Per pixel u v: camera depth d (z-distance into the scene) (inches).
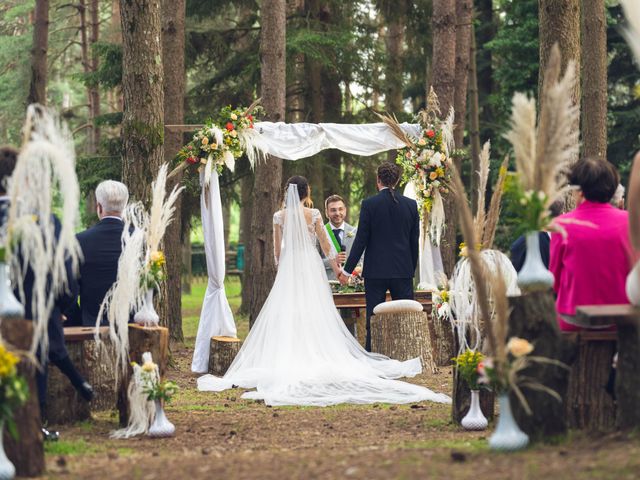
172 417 316.8
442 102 658.8
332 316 406.0
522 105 217.0
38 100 703.7
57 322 262.1
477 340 275.0
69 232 213.8
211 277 455.5
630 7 175.3
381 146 513.0
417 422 295.1
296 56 830.5
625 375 215.3
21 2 1082.1
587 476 170.4
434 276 517.3
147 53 450.3
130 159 450.6
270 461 205.5
